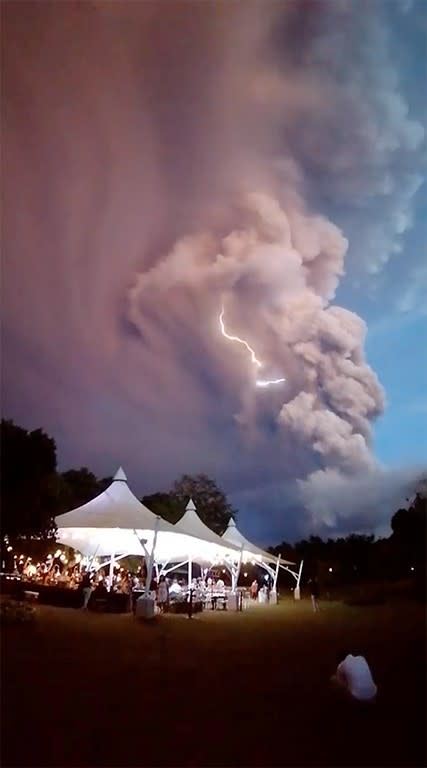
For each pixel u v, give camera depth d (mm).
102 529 21781
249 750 6184
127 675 9461
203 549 25922
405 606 26219
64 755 5809
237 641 14156
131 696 8133
